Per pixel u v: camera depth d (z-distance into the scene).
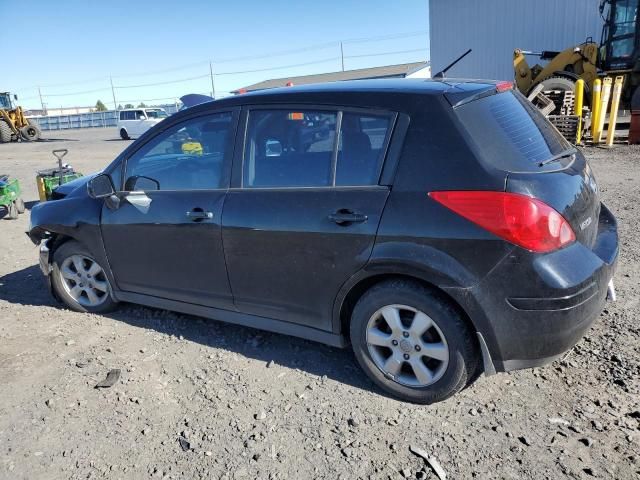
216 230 3.43
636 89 12.56
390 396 3.09
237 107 3.48
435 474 2.47
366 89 3.06
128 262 4.02
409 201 2.76
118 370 3.54
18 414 3.12
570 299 2.54
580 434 2.66
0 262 6.23
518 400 2.96
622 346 3.39
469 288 2.62
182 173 3.69
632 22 13.01
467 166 2.65
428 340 2.89
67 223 4.24
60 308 4.66
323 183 3.09
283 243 3.17
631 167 9.43
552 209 2.58
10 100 30.31
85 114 54.31
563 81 13.46
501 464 2.50
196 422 2.96
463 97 2.86
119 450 2.78
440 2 21.62
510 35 19.28
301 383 3.28
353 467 2.55
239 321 3.62
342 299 3.07
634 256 4.96
